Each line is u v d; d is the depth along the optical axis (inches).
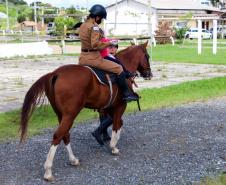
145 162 304.0
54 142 274.4
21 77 775.1
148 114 458.6
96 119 437.1
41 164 303.1
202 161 304.0
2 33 2655.0
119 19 2714.1
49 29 2842.0
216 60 1075.3
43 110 453.7
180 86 635.5
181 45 1699.1
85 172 285.7
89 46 298.2
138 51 339.9
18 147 343.0
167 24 1968.5
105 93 297.9
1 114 452.1
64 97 274.8
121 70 304.5
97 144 352.5
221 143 351.3
